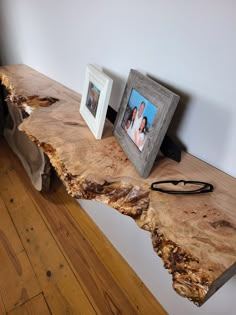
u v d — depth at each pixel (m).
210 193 0.66
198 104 0.72
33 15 1.39
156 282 1.17
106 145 0.87
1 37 1.93
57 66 1.38
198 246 0.52
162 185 0.68
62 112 1.07
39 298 1.16
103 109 0.86
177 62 0.73
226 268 0.48
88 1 0.98
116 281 1.26
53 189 1.78
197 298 0.47
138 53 0.85
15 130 2.04
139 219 0.63
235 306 0.82
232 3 0.56
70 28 1.15
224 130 0.68
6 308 1.11
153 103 0.69
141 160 0.71
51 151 0.84
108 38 0.96
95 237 1.48
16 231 1.47
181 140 0.82
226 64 0.62
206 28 0.63
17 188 1.77
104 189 0.70
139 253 1.23
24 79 1.43
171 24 0.71
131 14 0.82
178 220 0.58
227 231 0.56
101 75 0.87
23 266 1.29
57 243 1.42
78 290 1.21
